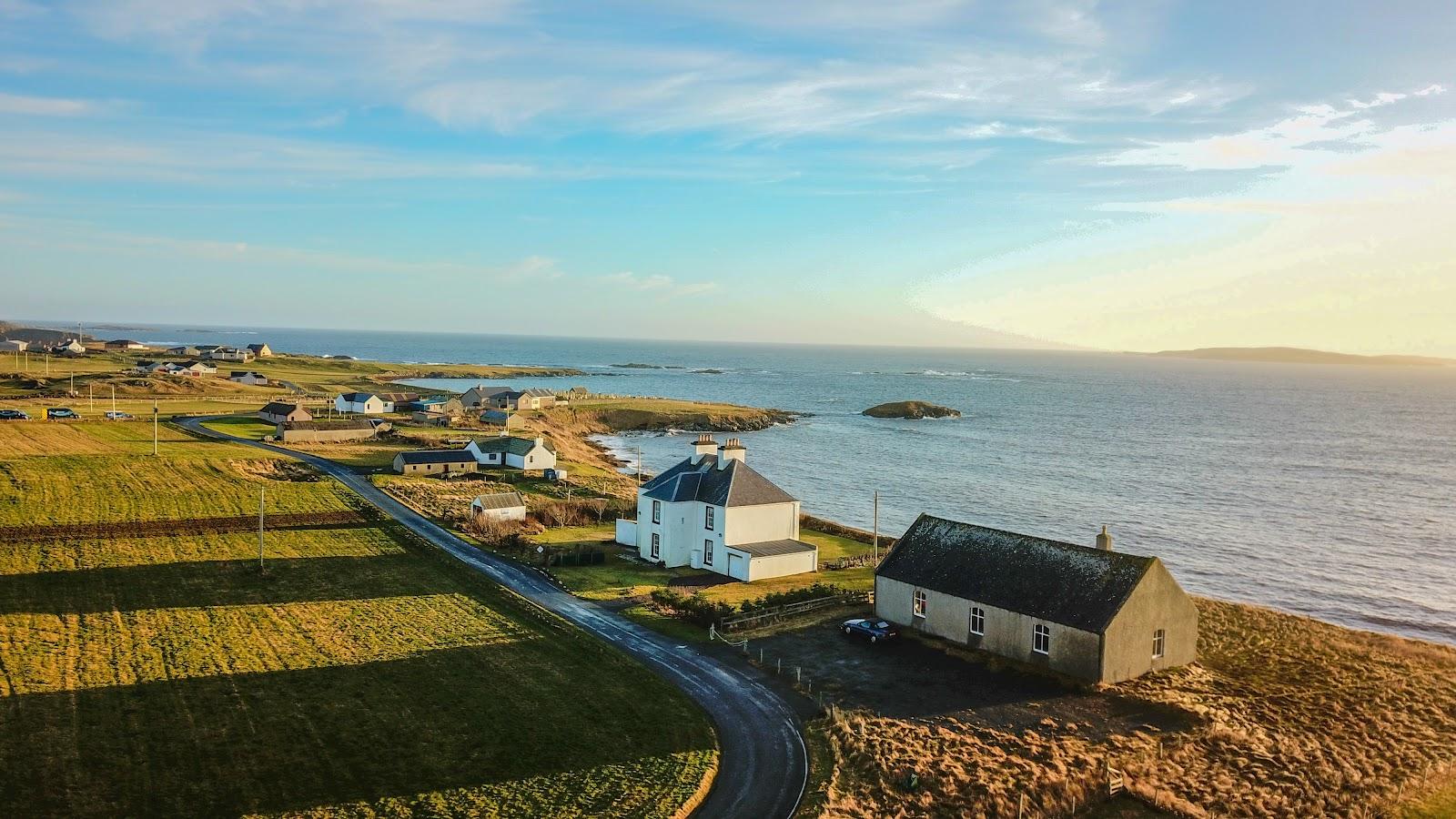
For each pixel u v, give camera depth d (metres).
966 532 58.50
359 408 166.75
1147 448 184.00
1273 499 128.38
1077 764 38.44
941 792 35.47
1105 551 52.19
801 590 63.91
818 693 46.44
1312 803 36.78
